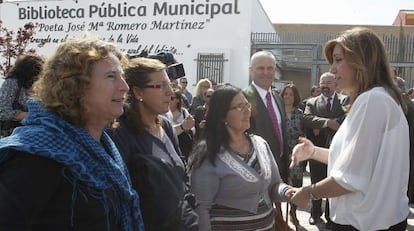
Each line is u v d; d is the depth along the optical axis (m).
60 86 1.38
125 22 13.59
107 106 1.45
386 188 1.97
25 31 6.39
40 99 1.41
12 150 1.26
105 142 1.58
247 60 12.15
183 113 4.83
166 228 1.74
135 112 1.95
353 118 1.98
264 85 3.81
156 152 1.91
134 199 1.54
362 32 2.05
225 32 12.38
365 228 1.99
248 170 2.31
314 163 4.90
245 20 12.14
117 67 1.50
